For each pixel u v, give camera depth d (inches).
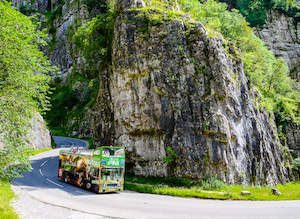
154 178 1061.8
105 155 804.0
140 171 1123.3
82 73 3403.1
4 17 647.8
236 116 1132.5
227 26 1812.3
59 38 4045.3
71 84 3417.8
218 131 1037.8
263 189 960.3
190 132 1046.4
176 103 1083.9
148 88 1138.7
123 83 1181.1
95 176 798.5
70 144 2182.6
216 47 1152.8
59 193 745.0
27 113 642.2
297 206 644.7
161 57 1131.3
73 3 3961.6
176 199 741.9
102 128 1327.5
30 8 4722.0
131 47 1167.6
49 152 1758.1
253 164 1153.4
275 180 1242.6
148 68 1131.3
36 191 746.2
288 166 1539.1
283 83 2175.2
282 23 3408.0
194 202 695.7
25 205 541.0
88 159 850.1
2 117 612.4
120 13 1301.7
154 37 1152.2
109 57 1370.6
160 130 1096.8
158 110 1106.7
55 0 4702.3
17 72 639.8
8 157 580.1
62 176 989.8
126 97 1174.3
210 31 1222.9
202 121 1054.4
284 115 1936.5
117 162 832.3
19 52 650.8
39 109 707.4
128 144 1165.1
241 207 625.9
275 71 2144.4
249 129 1214.9
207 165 1008.2
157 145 1104.8
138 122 1137.4
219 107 1088.2
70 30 3814.0
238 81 1263.5
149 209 579.8
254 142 1214.9
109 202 652.1
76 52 3550.7
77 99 3228.3
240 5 3575.3
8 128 608.1
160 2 1353.3
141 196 774.5
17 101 620.7
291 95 2325.3
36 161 1413.6
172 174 1035.3
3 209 452.4
